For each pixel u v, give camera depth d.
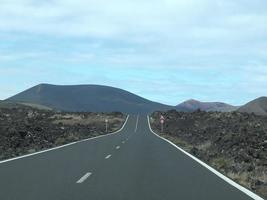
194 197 12.47
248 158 23.39
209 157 26.03
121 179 15.89
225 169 19.78
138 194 12.84
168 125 102.75
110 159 23.70
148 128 99.06
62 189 13.58
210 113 111.00
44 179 15.73
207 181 15.62
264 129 48.31
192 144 43.06
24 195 12.48
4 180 15.42
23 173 17.36
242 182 15.95
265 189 14.03
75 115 133.00
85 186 14.20
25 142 36.34
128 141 44.53
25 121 63.53
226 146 32.34
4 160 22.64
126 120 129.62
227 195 12.84
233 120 76.62
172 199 12.12
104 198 12.16
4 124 48.91
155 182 15.26
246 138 35.03
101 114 145.25
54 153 27.50
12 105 184.50
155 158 24.64
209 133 53.31
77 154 26.86
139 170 18.70
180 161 22.97
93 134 64.44
